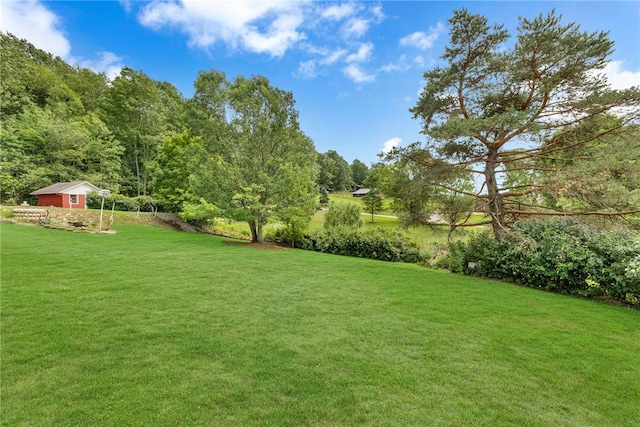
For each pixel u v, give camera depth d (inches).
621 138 282.4
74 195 810.2
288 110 529.0
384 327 157.8
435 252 439.8
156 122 1169.4
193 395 92.4
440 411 89.6
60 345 121.5
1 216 560.4
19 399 87.3
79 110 1130.0
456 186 386.3
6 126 863.1
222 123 525.3
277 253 431.2
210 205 489.4
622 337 153.2
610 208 277.6
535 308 199.8
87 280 220.5
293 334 144.5
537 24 282.2
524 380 109.1
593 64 278.7
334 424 82.4
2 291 185.8
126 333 136.3
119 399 89.0
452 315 180.1
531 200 357.7
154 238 506.3
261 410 86.8
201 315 164.2
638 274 209.3
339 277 280.4
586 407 94.7
